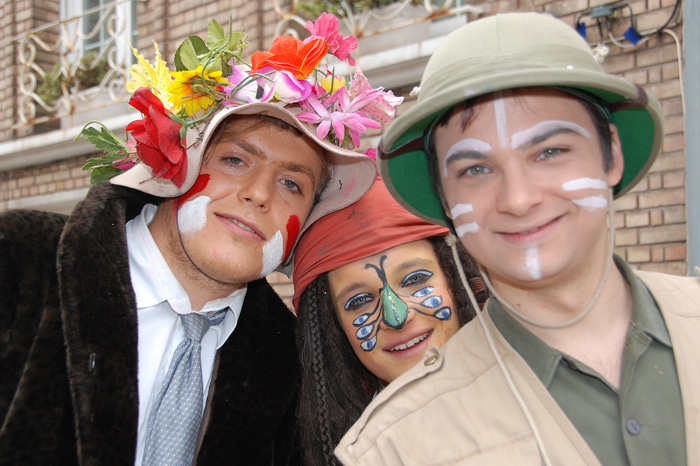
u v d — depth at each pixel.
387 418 1.22
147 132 1.55
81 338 1.54
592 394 1.10
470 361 1.23
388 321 1.75
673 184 3.25
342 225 1.87
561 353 1.13
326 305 1.93
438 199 1.47
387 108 1.91
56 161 5.46
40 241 1.66
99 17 5.67
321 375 1.90
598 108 1.19
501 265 1.15
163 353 1.72
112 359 1.57
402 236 1.80
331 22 1.83
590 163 1.14
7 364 1.54
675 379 1.08
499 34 1.14
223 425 1.74
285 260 2.04
